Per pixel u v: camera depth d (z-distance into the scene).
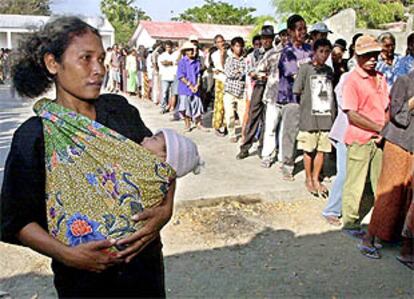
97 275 1.73
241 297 3.36
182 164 1.77
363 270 3.79
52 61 1.66
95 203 1.61
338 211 4.70
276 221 4.78
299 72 5.23
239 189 5.41
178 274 3.69
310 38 6.45
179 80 9.15
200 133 9.06
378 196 4.00
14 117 11.09
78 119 1.60
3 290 3.43
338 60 6.12
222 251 4.11
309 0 18.44
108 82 17.53
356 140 4.21
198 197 5.08
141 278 1.80
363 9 17.48
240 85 7.88
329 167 6.29
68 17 1.70
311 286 3.53
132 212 1.62
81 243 1.61
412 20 11.73
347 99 4.17
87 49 1.65
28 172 1.59
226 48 8.77
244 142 6.92
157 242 1.89
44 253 1.63
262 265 3.86
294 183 5.71
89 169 1.61
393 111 3.79
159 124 10.17
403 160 3.84
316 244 4.27
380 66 5.89
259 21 19.59
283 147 5.84
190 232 4.46
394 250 4.12
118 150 1.61
